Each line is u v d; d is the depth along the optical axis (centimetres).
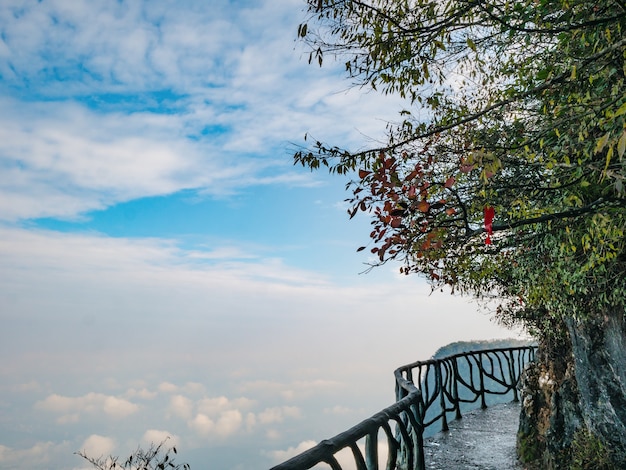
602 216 401
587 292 600
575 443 653
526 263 654
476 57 548
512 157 484
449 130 536
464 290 796
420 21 452
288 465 292
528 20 407
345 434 363
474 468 746
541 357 842
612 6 380
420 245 474
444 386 984
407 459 489
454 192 406
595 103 366
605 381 611
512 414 1062
